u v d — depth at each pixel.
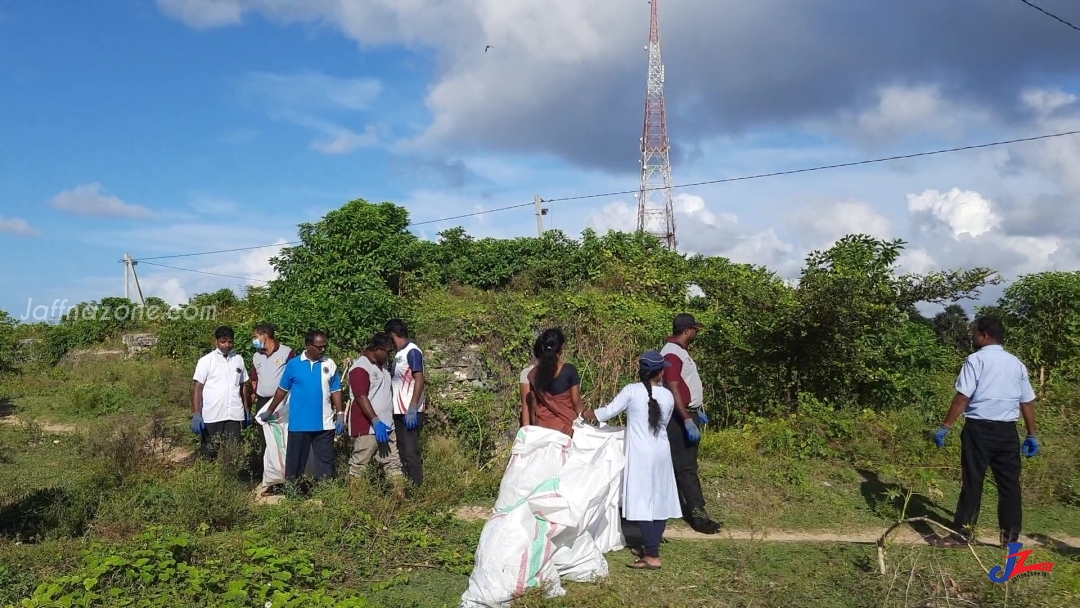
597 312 10.03
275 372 8.27
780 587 5.30
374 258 12.40
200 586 4.68
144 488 7.20
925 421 9.85
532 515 5.14
